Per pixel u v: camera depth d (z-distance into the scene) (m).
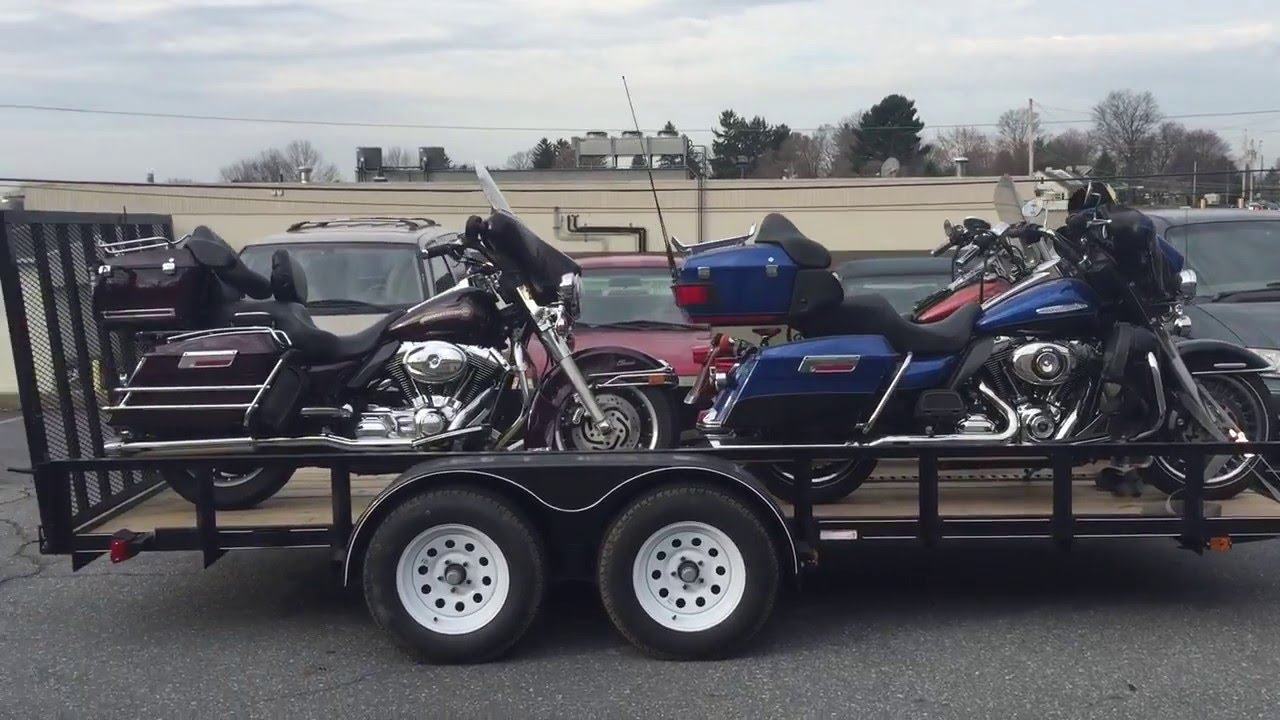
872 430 5.29
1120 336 5.21
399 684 4.54
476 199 27.66
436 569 4.75
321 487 5.96
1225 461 5.49
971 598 5.51
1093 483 5.88
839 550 6.36
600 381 5.60
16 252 4.83
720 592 4.73
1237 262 8.06
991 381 5.32
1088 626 5.09
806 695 4.36
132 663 4.80
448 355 5.22
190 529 5.04
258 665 4.77
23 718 4.23
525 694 4.41
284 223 27.33
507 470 4.69
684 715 4.19
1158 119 44.00
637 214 27.92
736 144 43.34
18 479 9.14
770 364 5.07
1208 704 4.23
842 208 27.92
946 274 8.99
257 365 5.02
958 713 4.18
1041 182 7.09
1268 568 5.95
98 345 5.37
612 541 4.68
